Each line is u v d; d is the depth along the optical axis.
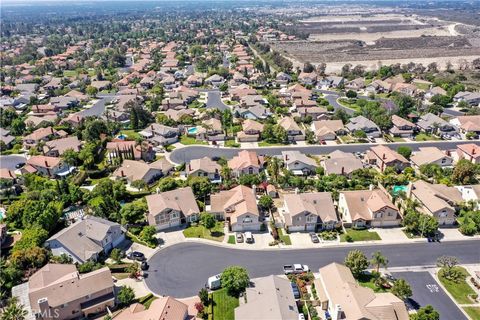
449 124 144.00
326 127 143.25
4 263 73.88
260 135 142.00
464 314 63.41
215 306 65.19
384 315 57.84
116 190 99.25
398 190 100.69
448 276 71.94
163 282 71.38
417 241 82.62
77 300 63.06
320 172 111.94
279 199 99.25
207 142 139.00
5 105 180.12
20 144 137.25
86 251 75.81
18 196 102.81
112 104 185.12
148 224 88.19
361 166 111.12
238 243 82.38
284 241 82.94
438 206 87.75
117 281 71.56
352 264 70.88
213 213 91.12
